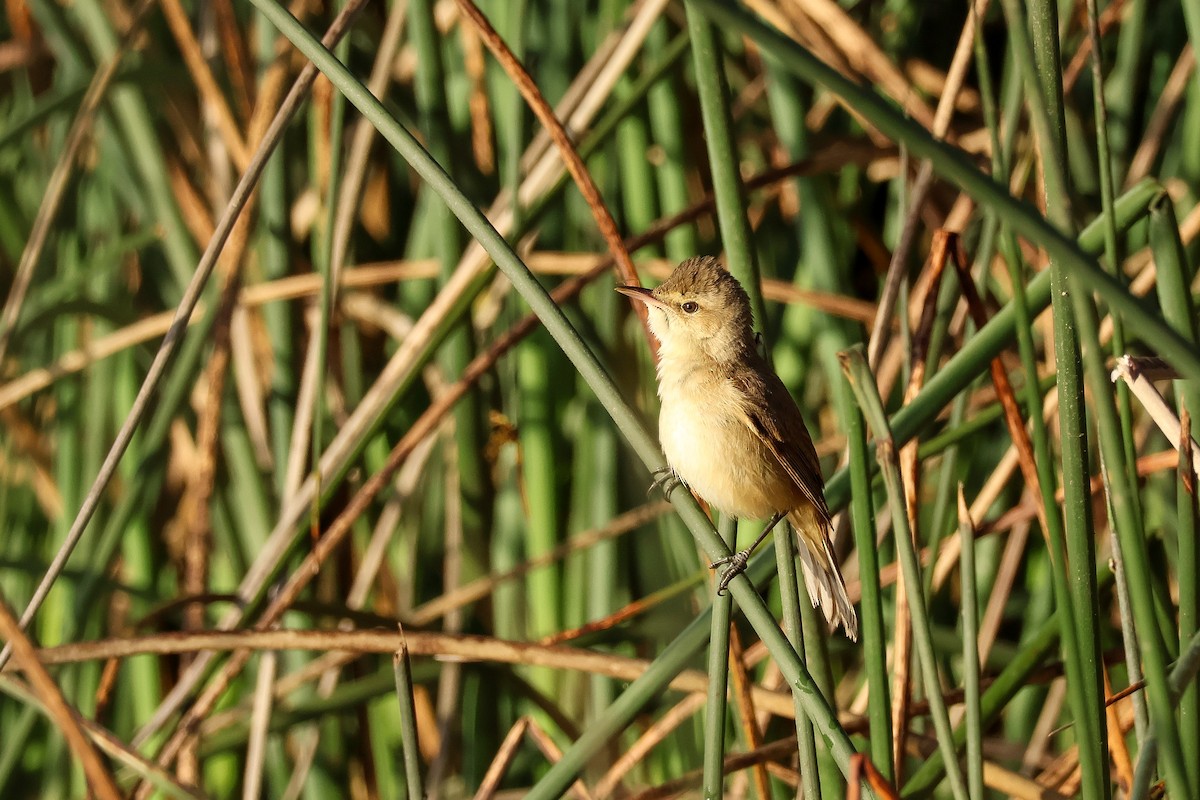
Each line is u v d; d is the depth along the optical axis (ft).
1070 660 18.63
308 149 40.47
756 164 39.11
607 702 34.22
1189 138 33.45
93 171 40.37
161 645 25.49
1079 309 15.85
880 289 37.70
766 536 29.58
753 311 22.99
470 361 34.06
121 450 21.59
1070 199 15.89
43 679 18.26
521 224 29.99
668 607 32.76
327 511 37.76
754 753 24.93
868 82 34.01
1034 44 18.67
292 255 36.29
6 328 31.81
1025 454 23.04
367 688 32.99
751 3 33.86
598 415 34.58
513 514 36.22
